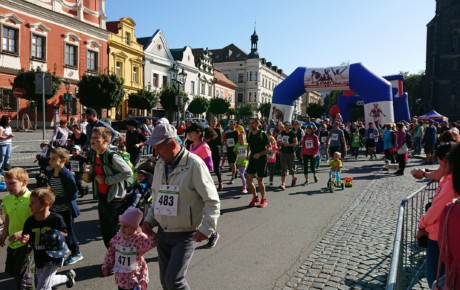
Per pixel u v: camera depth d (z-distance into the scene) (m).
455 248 2.08
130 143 9.26
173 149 3.13
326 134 16.22
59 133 11.70
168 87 41.06
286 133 10.60
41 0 29.75
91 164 4.88
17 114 27.52
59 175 4.62
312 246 5.68
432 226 3.25
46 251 3.59
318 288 4.24
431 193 5.62
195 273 4.65
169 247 3.20
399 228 3.50
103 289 4.19
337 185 10.52
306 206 8.43
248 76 83.88
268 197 9.43
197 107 49.22
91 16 35.44
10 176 3.93
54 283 3.88
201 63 58.81
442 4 67.38
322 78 21.03
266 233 6.35
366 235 6.22
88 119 8.91
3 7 26.59
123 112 40.38
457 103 67.06
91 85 29.31
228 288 4.24
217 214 3.09
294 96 21.98
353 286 4.29
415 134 21.89
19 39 27.95
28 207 3.98
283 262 5.03
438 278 2.21
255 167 8.19
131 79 41.94
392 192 10.14
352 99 32.56
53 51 31.03
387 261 5.04
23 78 25.58
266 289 4.21
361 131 24.34
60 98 31.45
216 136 10.06
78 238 6.01
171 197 3.10
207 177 3.13
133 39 42.03
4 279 4.44
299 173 13.94
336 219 7.30
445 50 67.38
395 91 29.17
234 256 5.25
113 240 3.62
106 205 4.86
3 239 4.05
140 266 3.61
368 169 15.21
